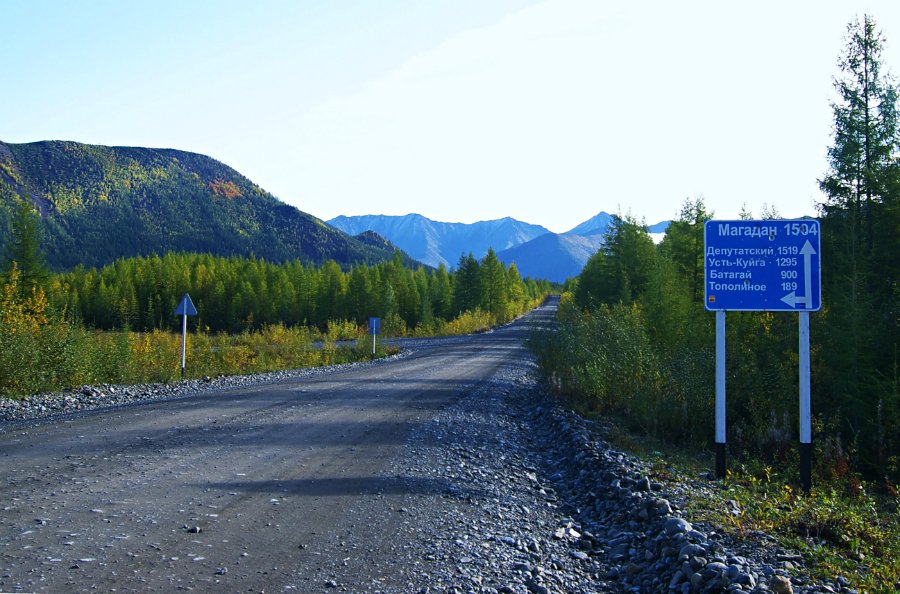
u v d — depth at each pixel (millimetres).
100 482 7141
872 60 19688
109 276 113562
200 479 7477
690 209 39250
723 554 5203
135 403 14492
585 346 16719
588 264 67312
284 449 9508
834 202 20094
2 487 6762
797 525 6195
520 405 16453
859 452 12984
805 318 8492
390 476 8117
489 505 7207
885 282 18422
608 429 12805
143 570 4590
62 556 4773
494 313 91250
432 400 15977
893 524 7184
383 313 86625
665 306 27047
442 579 4805
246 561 4930
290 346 33938
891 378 14227
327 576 4727
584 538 6402
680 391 13297
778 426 12664
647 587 5035
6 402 13648
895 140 19500
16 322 17219
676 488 7781
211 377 21641
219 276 105312
